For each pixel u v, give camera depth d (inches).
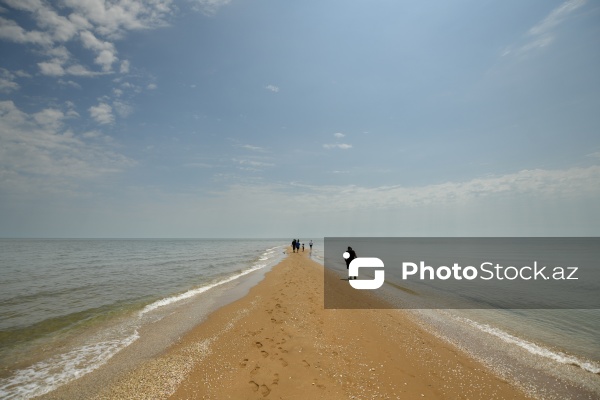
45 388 252.7
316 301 570.6
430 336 408.8
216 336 380.8
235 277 916.0
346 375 278.5
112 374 277.4
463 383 279.1
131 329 412.2
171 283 807.1
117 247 3607.3
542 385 283.4
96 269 1136.2
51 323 437.4
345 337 379.2
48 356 320.8
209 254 2161.7
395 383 269.3
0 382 263.0
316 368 289.7
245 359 309.4
